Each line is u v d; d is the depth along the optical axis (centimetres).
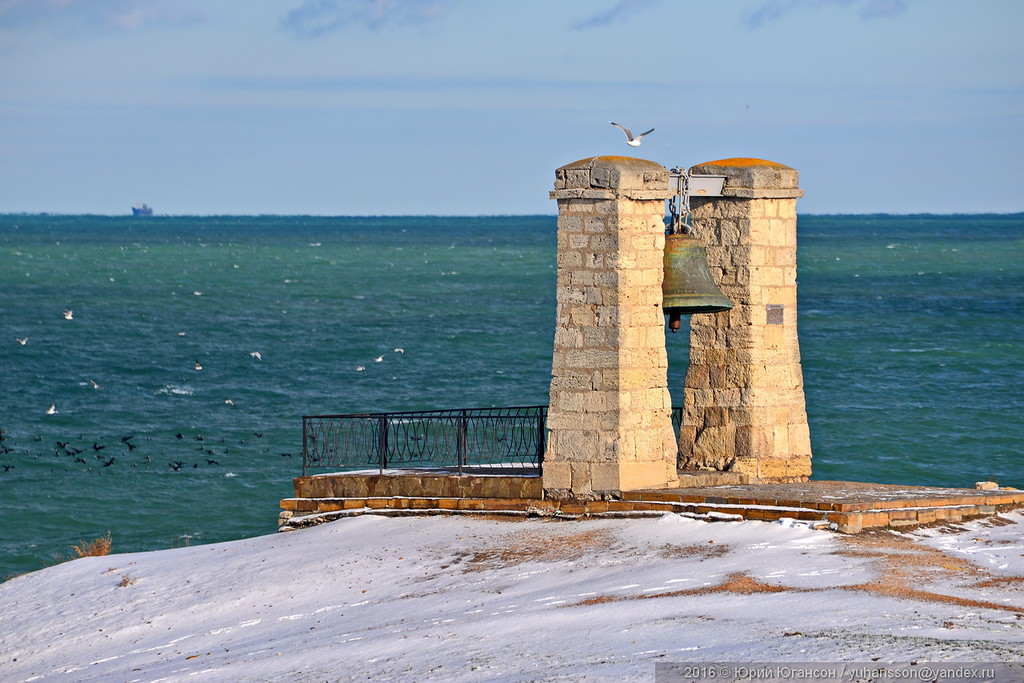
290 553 9750
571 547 8831
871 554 7975
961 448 18125
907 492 9256
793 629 6400
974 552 8069
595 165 9319
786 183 9969
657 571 7994
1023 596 7050
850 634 6206
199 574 9631
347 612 8294
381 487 10275
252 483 17200
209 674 7181
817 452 17812
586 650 6488
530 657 6494
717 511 8975
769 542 8356
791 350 10156
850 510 8519
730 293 10006
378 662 6856
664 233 9594
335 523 10306
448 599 8162
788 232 10075
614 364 9350
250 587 9100
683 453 10200
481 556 8944
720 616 6838
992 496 9069
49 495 16775
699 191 9781
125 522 15512
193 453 19100
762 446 9981
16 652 8744
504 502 9756
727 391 10044
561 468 9519
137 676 7469
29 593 9981
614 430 9362
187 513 15838
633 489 9381
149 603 9238
